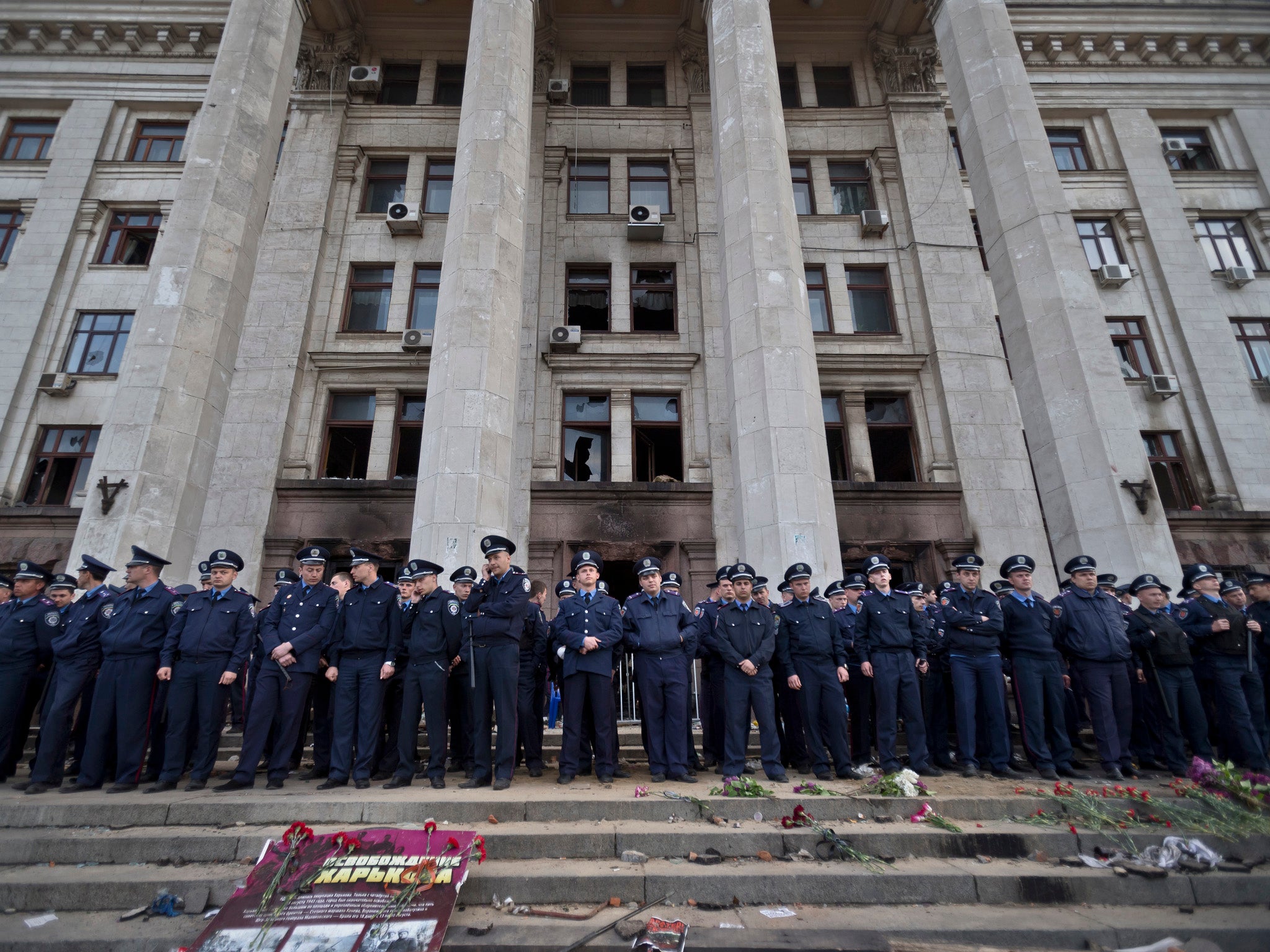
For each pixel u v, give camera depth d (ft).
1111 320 56.65
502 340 34.96
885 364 52.44
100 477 32.17
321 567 22.52
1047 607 23.66
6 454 51.42
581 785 20.71
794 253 37.06
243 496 46.60
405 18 60.90
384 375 51.42
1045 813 18.22
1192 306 56.13
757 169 38.14
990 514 47.93
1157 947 12.30
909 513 48.85
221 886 14.21
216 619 21.26
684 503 48.57
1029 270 37.55
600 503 48.14
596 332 53.36
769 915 13.75
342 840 13.88
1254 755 21.71
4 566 48.01
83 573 23.80
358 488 47.34
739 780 19.25
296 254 53.21
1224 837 16.70
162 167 58.95
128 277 56.44
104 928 13.23
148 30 61.46
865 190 59.52
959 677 22.93
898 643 22.62
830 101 62.44
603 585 24.39
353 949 11.82
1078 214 59.41
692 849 16.01
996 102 41.22
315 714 22.61
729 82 41.29
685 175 57.67
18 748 22.17
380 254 54.95
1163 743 22.84
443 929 12.25
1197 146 63.16
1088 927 13.21
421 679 20.59
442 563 30.09
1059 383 35.29
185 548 33.32
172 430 33.63
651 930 12.63
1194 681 23.00
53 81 61.11
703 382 51.75
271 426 48.47
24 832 16.92
